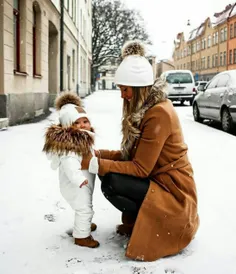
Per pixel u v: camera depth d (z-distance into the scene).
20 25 12.69
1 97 10.46
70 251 2.99
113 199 2.96
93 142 2.95
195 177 5.27
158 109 2.85
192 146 7.73
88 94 45.69
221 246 3.10
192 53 84.12
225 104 10.05
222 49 64.75
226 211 3.93
